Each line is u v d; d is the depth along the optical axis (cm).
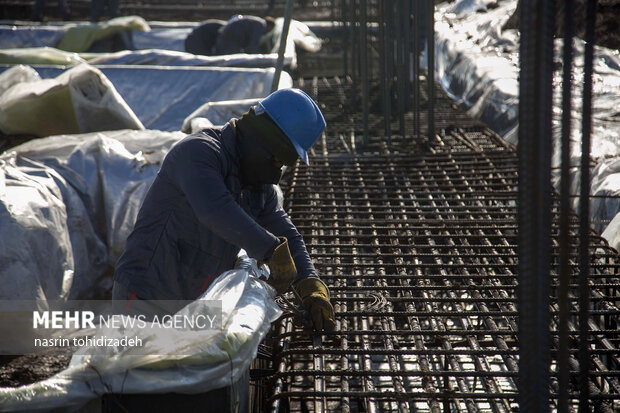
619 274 763
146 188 1030
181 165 498
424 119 1780
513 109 1820
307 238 921
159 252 540
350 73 2625
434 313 659
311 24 3400
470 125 1670
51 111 1361
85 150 1048
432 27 1489
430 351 566
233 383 402
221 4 4444
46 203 893
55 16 4222
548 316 319
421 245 881
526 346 313
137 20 3044
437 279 775
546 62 285
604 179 1145
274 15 4200
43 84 1369
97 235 996
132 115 1381
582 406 391
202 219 486
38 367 621
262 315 462
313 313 582
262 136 508
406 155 1405
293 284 606
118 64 2112
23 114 1362
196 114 1437
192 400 388
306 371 533
